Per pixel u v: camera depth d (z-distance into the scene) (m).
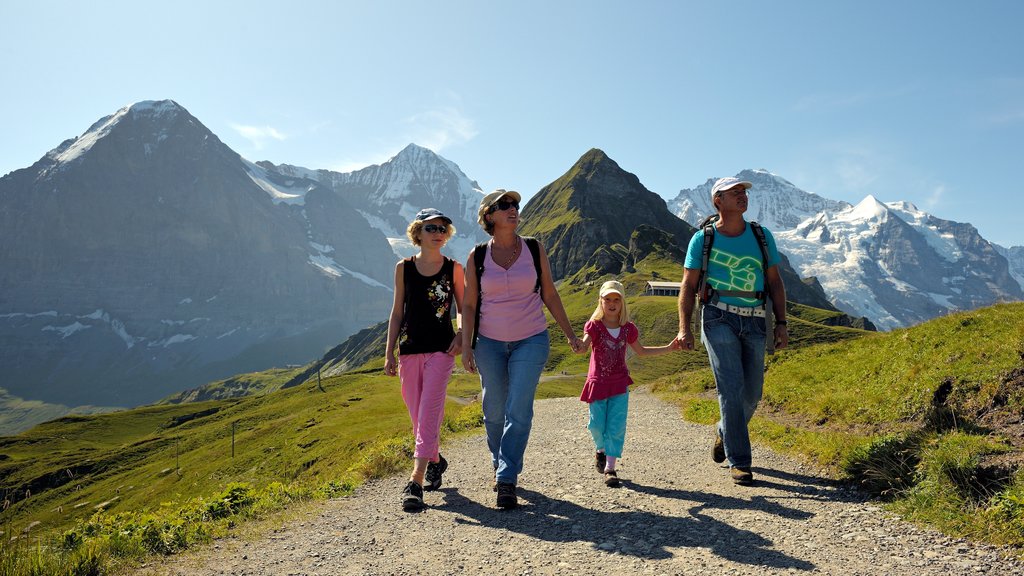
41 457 136.38
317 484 8.65
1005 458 5.52
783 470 7.41
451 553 5.10
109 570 4.99
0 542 4.89
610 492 6.93
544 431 13.47
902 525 5.06
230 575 4.82
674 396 19.53
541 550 5.02
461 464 9.80
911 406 9.14
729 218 7.01
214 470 83.38
